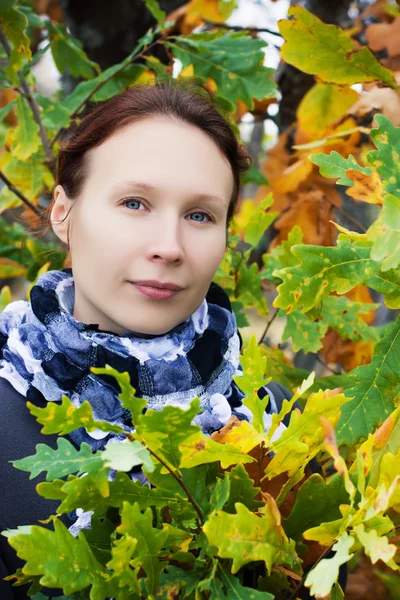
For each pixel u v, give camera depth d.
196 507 0.70
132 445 0.64
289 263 1.38
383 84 1.17
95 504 0.69
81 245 0.94
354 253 0.81
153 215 0.91
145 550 0.66
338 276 0.80
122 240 0.91
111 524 0.74
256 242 1.44
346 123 1.53
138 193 0.91
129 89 1.00
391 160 0.78
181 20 2.05
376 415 0.84
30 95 1.51
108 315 0.95
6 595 0.87
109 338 0.95
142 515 0.65
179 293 0.93
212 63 1.52
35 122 1.53
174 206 0.91
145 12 2.06
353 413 0.84
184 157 0.92
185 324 1.01
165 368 0.95
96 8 2.03
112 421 0.91
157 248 0.89
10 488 0.92
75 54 1.63
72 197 0.97
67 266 1.53
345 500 0.74
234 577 0.68
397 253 0.73
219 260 0.96
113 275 0.92
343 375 1.36
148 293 0.91
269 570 0.67
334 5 2.04
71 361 0.94
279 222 1.70
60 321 0.97
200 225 0.94
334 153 0.82
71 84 2.24
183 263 0.92
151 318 0.93
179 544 0.70
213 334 1.03
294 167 1.59
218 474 0.75
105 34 2.06
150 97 0.95
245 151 1.15
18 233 1.77
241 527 0.65
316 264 0.79
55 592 0.87
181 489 0.72
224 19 2.10
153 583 0.68
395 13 1.70
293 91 1.95
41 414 0.62
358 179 0.80
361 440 0.84
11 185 1.63
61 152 1.01
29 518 0.92
